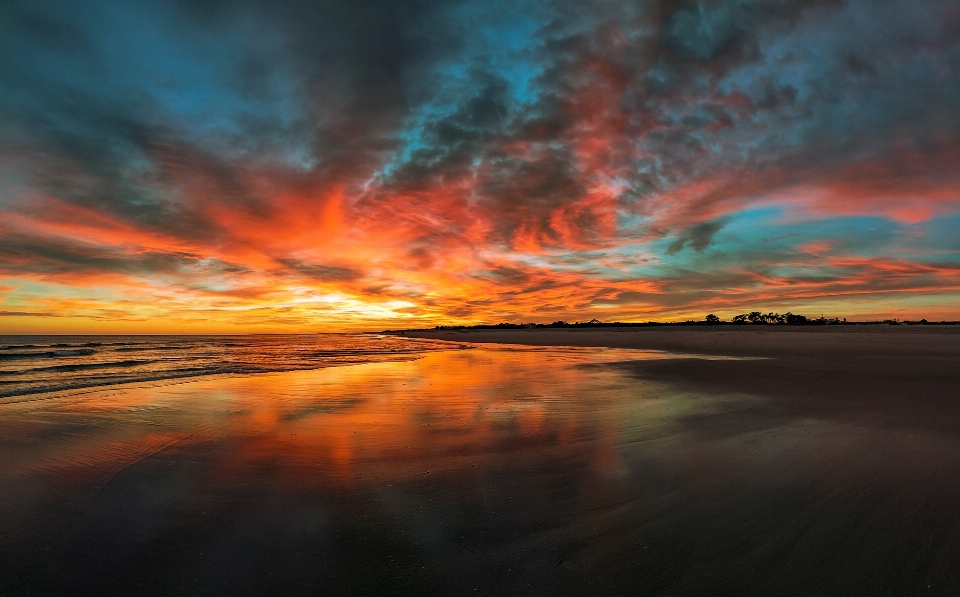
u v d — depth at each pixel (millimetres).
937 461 5012
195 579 3107
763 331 50281
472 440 6578
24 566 3285
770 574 2949
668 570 3039
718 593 2768
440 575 3088
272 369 18531
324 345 49344
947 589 2727
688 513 3910
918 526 3521
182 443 6535
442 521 3908
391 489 4680
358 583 3025
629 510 4016
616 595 2793
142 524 3957
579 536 3564
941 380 11352
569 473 5055
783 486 4438
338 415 8453
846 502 4012
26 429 7484
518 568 3133
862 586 2789
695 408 8523
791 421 7164
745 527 3613
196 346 45000
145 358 26531
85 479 5098
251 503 4379
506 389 11609
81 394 11273
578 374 15016
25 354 30062
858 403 8508
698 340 36125
